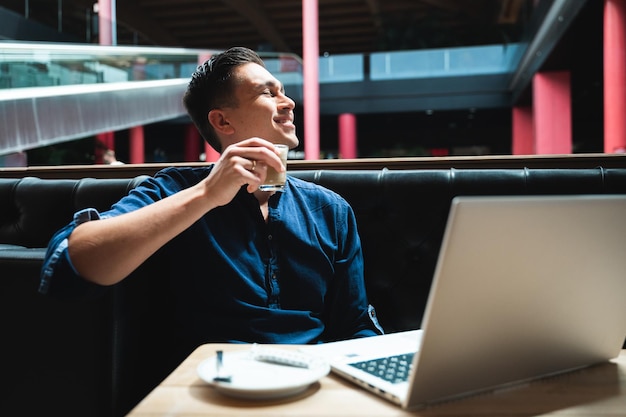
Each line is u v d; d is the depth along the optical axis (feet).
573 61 35.09
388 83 49.06
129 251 2.97
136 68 30.40
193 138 52.42
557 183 5.14
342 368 2.53
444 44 53.31
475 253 1.99
